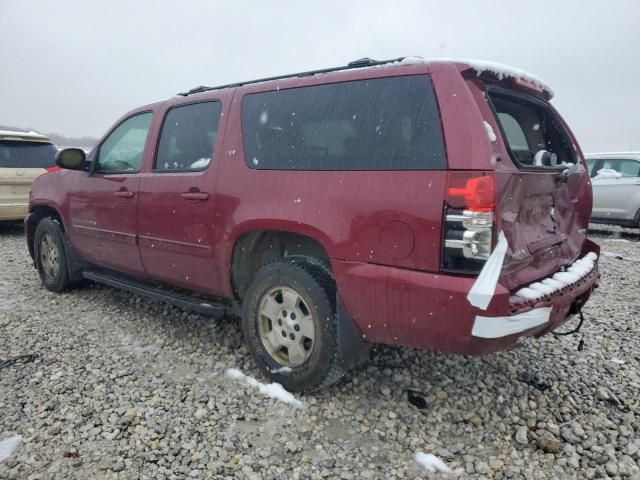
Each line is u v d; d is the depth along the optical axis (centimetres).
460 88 250
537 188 269
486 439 273
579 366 359
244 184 325
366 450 262
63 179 499
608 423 286
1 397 306
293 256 317
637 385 331
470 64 257
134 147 431
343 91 293
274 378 319
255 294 324
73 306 485
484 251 232
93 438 265
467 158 235
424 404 304
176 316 454
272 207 305
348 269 270
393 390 320
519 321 237
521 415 295
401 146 260
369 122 276
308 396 310
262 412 294
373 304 264
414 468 249
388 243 255
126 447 258
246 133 335
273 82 332
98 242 457
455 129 243
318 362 292
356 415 291
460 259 236
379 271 258
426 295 243
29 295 523
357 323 280
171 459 250
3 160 846
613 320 465
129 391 316
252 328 329
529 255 267
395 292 253
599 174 1088
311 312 294
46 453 252
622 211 1058
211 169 347
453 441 271
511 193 241
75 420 281
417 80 264
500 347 245
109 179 435
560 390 324
